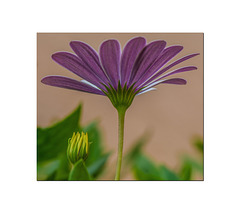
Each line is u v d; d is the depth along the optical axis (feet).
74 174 0.92
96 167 0.98
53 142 0.98
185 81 0.97
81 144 0.91
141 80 0.90
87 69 0.90
